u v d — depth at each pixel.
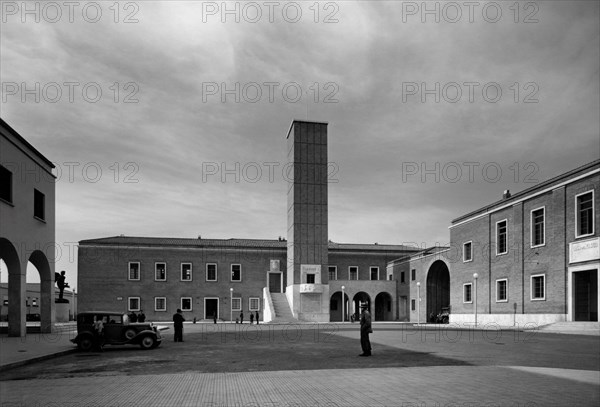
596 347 22.16
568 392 10.75
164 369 15.35
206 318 66.50
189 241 70.25
